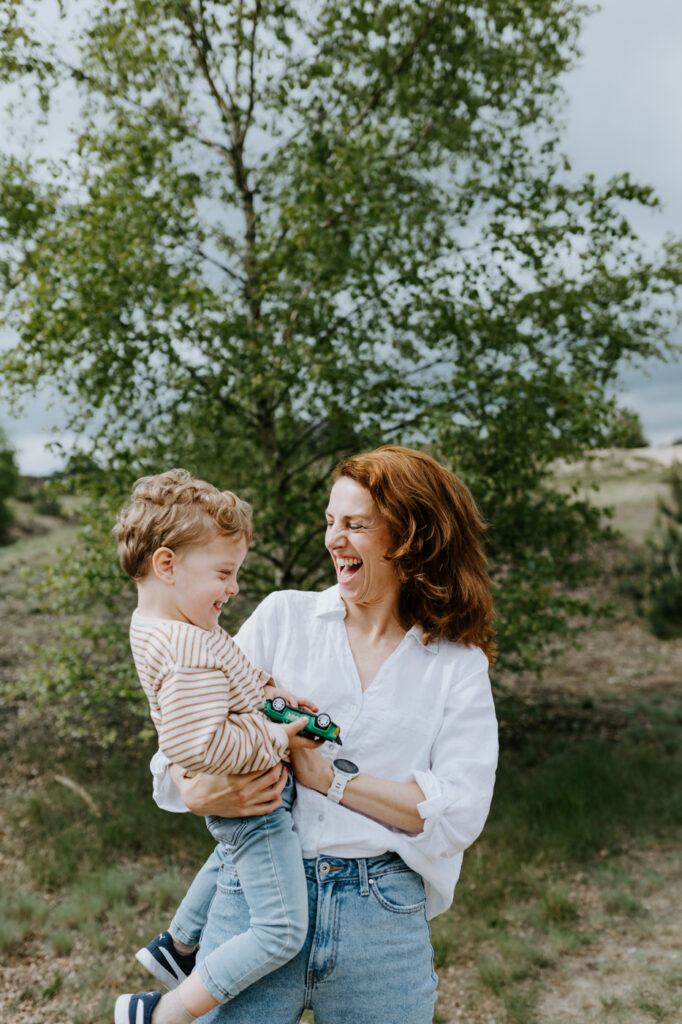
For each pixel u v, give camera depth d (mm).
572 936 4398
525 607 6359
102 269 5508
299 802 1547
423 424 5754
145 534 1511
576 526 6961
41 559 16031
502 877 5102
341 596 1701
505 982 4039
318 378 5676
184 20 6242
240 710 1489
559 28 6715
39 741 8016
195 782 1475
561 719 9000
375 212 5785
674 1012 3682
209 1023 1477
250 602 7242
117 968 4160
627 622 13414
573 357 6496
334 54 6629
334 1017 1485
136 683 6203
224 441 6562
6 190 5973
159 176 5887
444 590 1625
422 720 1602
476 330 6391
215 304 5648
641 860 5504
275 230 5879
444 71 6738
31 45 5984
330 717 1611
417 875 1548
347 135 5953
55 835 5762
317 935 1458
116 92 6398
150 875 5336
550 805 6320
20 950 4430
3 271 6215
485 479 5891
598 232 6207
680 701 9719
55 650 6547
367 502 1617
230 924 1491
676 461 15797
